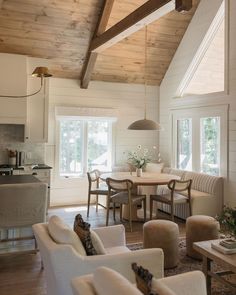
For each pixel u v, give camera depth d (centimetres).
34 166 591
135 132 742
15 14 517
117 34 484
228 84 548
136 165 576
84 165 701
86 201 696
